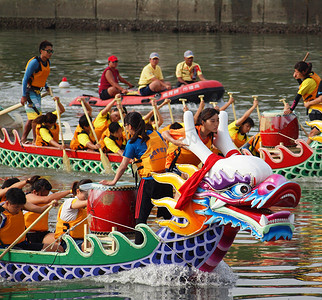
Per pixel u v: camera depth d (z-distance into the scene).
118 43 82.81
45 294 16.00
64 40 86.69
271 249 18.94
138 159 17.19
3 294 16.08
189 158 17.20
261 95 47.06
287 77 54.88
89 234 16.97
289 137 28.11
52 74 58.94
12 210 17.33
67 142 33.25
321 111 28.59
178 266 16.56
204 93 44.34
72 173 29.75
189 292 15.83
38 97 32.53
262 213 15.16
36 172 30.06
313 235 20.09
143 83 45.50
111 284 16.59
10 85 53.06
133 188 17.86
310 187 26.47
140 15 99.31
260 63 63.53
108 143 28.70
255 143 28.91
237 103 44.44
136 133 17.06
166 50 75.25
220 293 15.66
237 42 82.44
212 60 66.50
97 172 29.70
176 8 97.12
